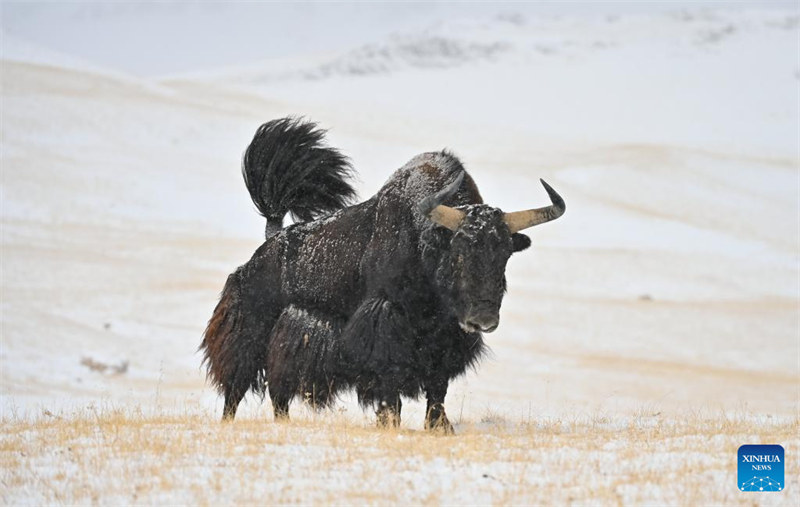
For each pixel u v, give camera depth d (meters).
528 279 190.75
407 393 40.34
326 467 30.83
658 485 28.86
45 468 30.77
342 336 41.44
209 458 31.84
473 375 119.81
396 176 42.34
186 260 189.75
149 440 34.09
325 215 45.88
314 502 27.27
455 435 37.75
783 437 36.16
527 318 159.50
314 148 50.47
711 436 36.38
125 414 45.28
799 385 124.25
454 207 38.69
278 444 34.16
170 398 94.50
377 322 39.75
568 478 29.69
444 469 30.62
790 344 150.12
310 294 43.69
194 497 27.73
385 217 41.28
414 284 39.62
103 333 131.25
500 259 36.97
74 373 110.12
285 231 46.12
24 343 120.69
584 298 177.12
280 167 50.06
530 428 38.97
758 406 105.50
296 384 43.59
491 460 31.75
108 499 27.67
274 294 45.22
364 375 41.16
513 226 38.50
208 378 47.44
